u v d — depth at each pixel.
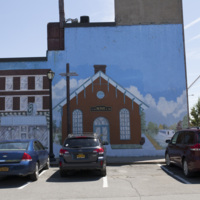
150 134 18.33
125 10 19.30
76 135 11.04
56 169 13.04
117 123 18.38
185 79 18.75
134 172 11.84
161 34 19.08
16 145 10.09
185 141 10.62
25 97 18.53
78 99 18.53
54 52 18.92
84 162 10.11
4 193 8.05
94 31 19.08
